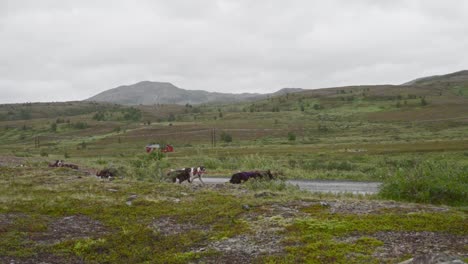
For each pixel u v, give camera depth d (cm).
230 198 1476
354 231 973
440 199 1378
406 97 19538
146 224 1148
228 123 14588
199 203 1402
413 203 1299
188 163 3931
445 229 962
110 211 1292
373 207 1222
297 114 16975
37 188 1758
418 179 1467
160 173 2384
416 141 7100
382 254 809
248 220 1132
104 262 864
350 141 8238
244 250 893
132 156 6225
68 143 11731
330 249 848
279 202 1337
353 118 14400
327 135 10481
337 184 2461
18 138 14412
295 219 1092
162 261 850
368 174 2911
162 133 12150
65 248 938
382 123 12500
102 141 11512
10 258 862
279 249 880
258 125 13488
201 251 904
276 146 7644
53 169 2686
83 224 1152
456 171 1538
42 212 1270
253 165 3525
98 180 2081
